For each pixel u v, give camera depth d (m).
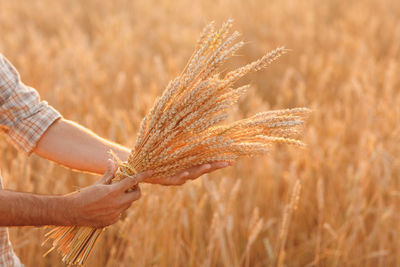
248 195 3.02
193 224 2.68
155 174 1.74
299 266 2.94
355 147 3.62
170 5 9.48
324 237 2.87
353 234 2.68
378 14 8.41
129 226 2.43
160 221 2.39
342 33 7.19
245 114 4.40
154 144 1.72
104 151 1.83
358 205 2.69
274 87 5.73
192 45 6.80
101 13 9.61
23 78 4.71
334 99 4.86
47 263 2.82
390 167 3.01
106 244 2.82
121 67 5.70
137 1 10.01
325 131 3.80
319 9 8.85
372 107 3.50
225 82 1.68
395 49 6.15
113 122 3.41
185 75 1.69
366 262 2.73
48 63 5.12
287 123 1.68
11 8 9.28
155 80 4.71
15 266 1.81
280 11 8.26
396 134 3.27
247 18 7.85
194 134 1.71
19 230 2.60
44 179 2.61
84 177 3.07
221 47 1.67
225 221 2.42
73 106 4.04
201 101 1.68
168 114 1.70
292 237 2.94
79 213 1.67
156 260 2.41
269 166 3.13
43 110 1.81
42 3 9.54
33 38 6.31
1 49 6.01
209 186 2.65
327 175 3.22
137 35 7.23
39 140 1.81
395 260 2.78
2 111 1.77
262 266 2.91
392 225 2.89
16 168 2.52
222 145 1.70
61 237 1.77
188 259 2.65
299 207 3.05
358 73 4.80
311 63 5.77
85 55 5.30
